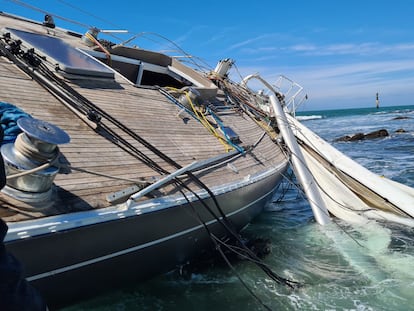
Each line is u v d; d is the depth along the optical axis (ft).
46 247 10.87
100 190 13.29
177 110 24.00
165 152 18.57
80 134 15.78
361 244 24.93
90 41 30.37
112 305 15.48
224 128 25.98
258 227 28.19
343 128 144.87
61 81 18.76
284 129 34.76
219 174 19.48
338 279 19.88
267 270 17.56
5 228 6.00
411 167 51.98
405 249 24.02
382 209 31.09
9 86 16.42
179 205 14.96
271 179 24.91
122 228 12.86
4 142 10.66
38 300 6.56
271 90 47.65
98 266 12.92
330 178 34.06
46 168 10.29
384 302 17.67
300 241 25.32
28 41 21.13
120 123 17.17
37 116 15.43
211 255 19.83
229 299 17.31
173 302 16.69
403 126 135.54
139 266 14.89
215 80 38.34
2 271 5.81
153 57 34.27
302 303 17.37
